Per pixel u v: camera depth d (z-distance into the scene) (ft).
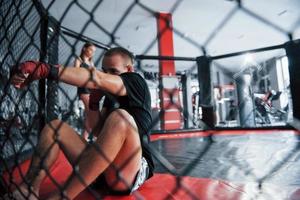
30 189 2.55
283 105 21.74
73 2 1.99
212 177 4.06
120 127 2.66
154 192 3.23
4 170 3.21
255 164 5.02
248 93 19.11
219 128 13.89
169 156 6.46
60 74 2.42
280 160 5.32
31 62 2.41
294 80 11.41
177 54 26.30
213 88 13.46
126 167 2.86
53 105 5.48
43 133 2.96
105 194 3.14
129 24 20.45
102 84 2.76
